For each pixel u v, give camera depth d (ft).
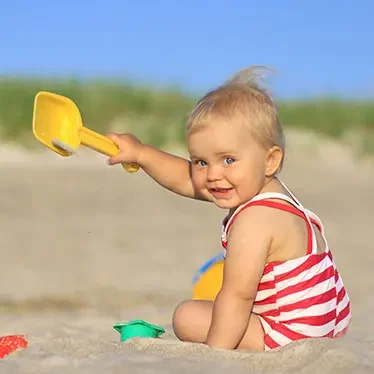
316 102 97.76
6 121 80.18
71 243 39.83
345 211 55.93
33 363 14.53
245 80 16.65
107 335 19.69
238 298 15.67
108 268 34.09
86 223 46.01
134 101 93.97
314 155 86.33
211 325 15.90
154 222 47.60
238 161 15.94
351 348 14.90
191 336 16.49
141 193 59.57
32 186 60.18
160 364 14.30
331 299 16.22
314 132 92.53
